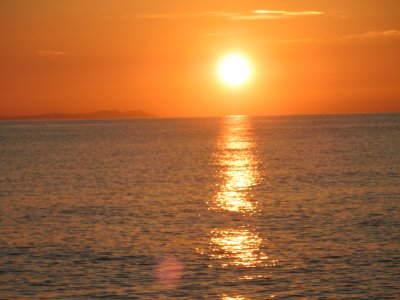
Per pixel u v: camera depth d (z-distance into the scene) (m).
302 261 48.12
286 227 60.72
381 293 40.78
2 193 89.44
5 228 61.88
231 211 70.31
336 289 41.62
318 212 68.25
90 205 76.31
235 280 43.72
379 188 87.62
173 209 72.38
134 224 63.28
